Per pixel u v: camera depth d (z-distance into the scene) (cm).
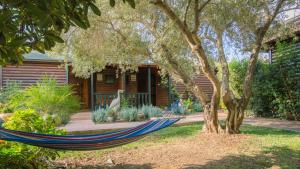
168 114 1244
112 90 1627
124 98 1326
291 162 468
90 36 754
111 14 706
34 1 159
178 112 1286
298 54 1023
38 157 409
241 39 734
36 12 160
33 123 416
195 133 746
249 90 714
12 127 405
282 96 1069
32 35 210
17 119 411
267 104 1151
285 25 758
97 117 1031
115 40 759
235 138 655
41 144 316
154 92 1736
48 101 870
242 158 500
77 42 770
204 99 732
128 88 1655
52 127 438
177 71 733
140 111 1155
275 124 917
